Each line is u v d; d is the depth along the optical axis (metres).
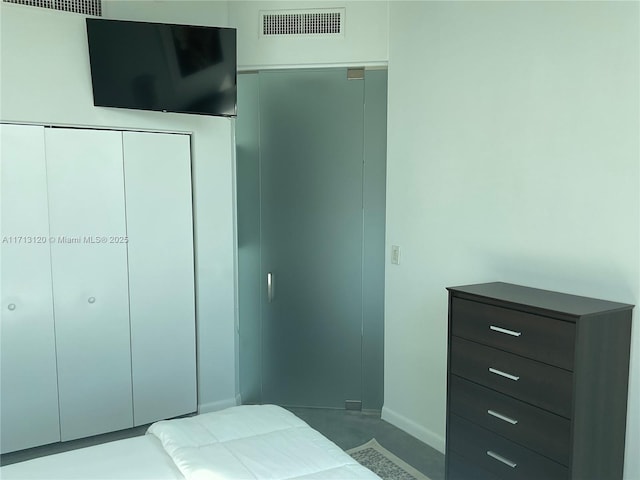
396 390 3.35
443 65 2.86
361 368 3.56
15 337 2.87
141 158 3.16
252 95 3.52
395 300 3.30
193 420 2.02
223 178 3.44
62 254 2.96
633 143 2.01
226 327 3.53
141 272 3.21
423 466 2.82
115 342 3.15
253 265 3.65
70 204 2.97
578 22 2.19
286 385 3.67
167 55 2.96
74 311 3.02
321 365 3.61
